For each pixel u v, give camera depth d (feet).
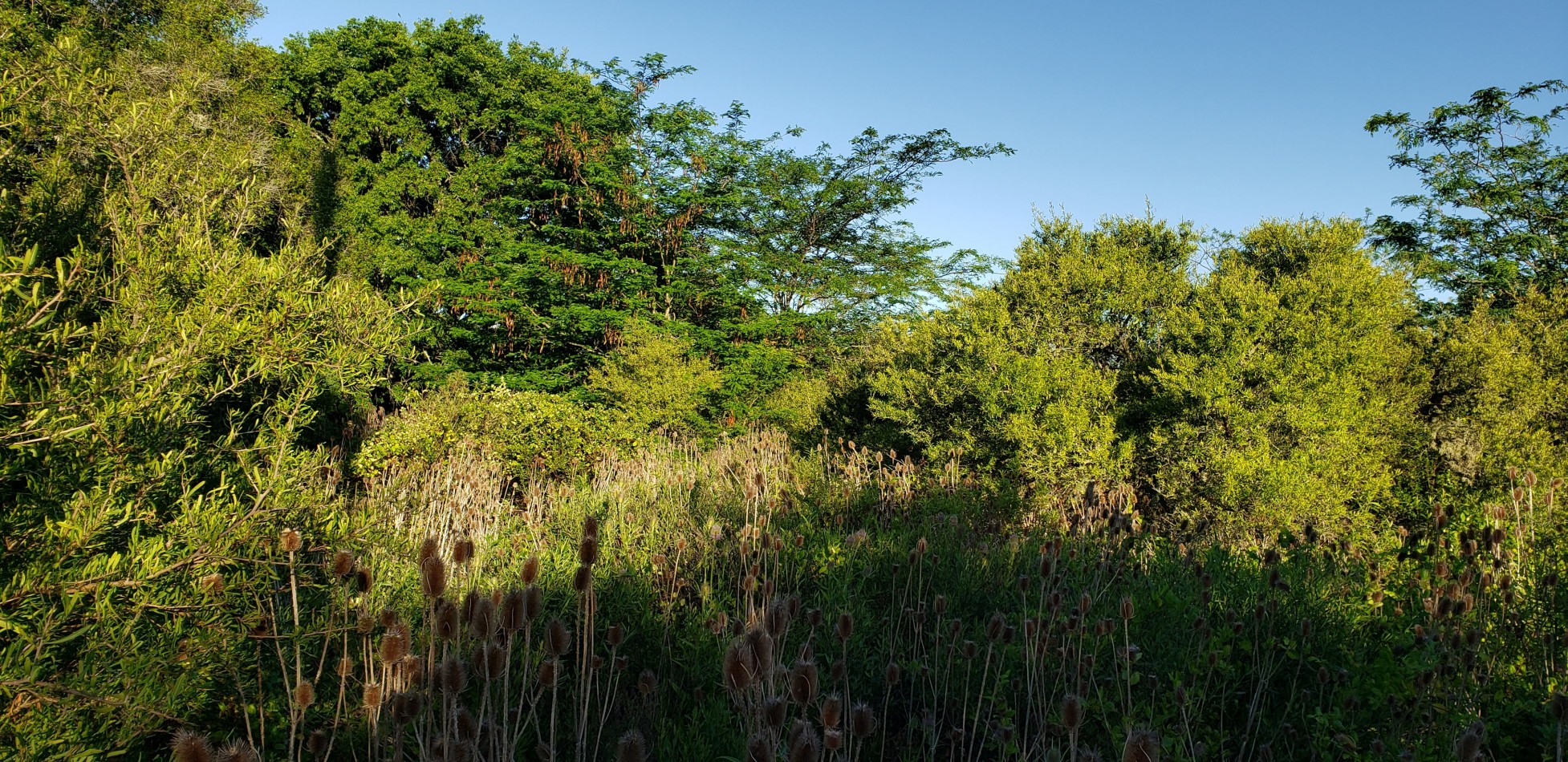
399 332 15.74
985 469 35.12
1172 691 11.15
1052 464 32.68
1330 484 31.94
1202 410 32.58
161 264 12.94
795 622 14.34
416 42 65.92
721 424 50.26
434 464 29.27
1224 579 17.02
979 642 14.03
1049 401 35.04
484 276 57.62
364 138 62.39
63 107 13.75
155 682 9.59
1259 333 32.48
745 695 7.60
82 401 9.91
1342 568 17.81
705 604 15.34
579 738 9.32
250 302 13.10
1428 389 37.45
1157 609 14.40
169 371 11.02
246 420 14.76
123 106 15.24
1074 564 17.17
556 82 65.72
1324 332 31.86
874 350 45.80
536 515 24.93
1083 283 36.96
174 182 15.12
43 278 11.69
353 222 56.39
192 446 12.28
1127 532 19.62
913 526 23.75
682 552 18.29
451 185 61.62
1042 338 37.60
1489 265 66.28
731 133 77.46
